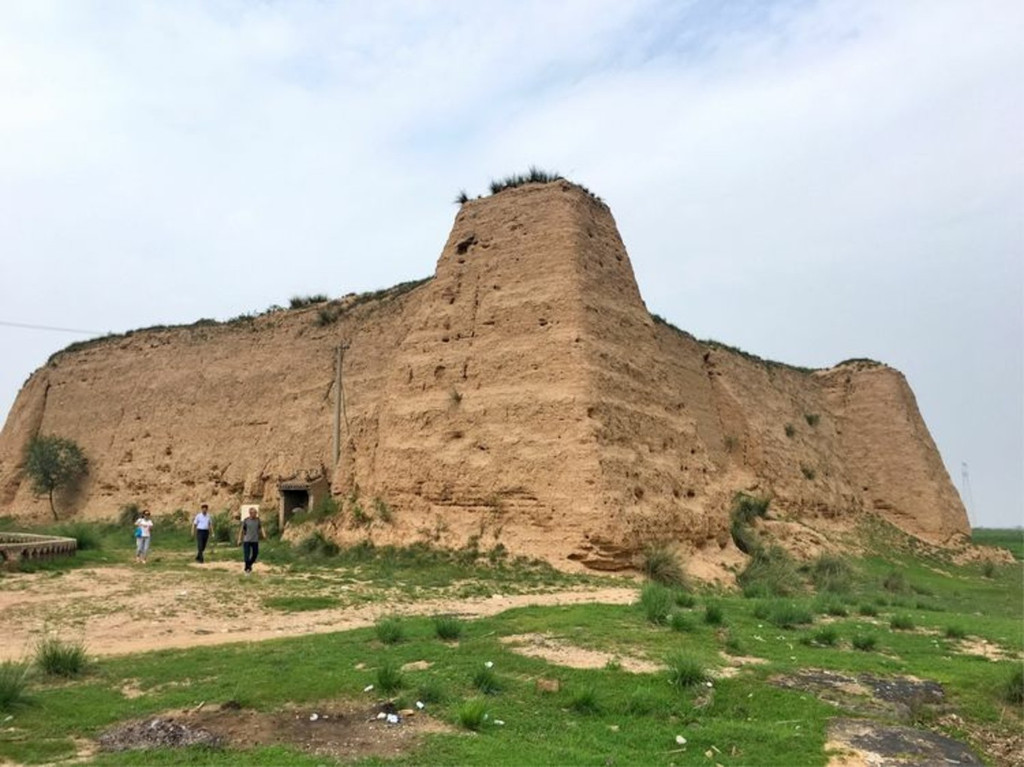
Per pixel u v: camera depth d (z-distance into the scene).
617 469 21.92
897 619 14.77
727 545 26.38
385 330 32.00
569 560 20.75
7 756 7.23
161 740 7.82
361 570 21.22
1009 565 44.06
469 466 23.34
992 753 8.97
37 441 42.38
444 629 12.27
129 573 19.80
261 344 37.56
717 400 39.59
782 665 10.93
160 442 38.50
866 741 8.61
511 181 27.48
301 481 31.02
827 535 39.19
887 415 47.94
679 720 9.06
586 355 23.02
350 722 8.44
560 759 7.53
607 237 27.31
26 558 19.72
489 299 25.48
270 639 12.75
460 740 7.93
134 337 43.78
